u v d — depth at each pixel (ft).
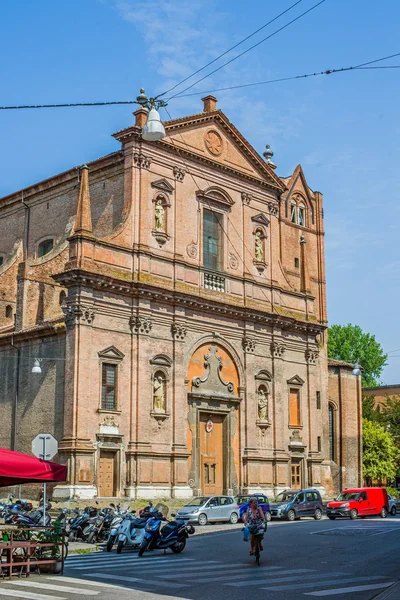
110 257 137.80
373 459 235.61
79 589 54.39
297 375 174.70
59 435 130.62
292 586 57.16
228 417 156.46
